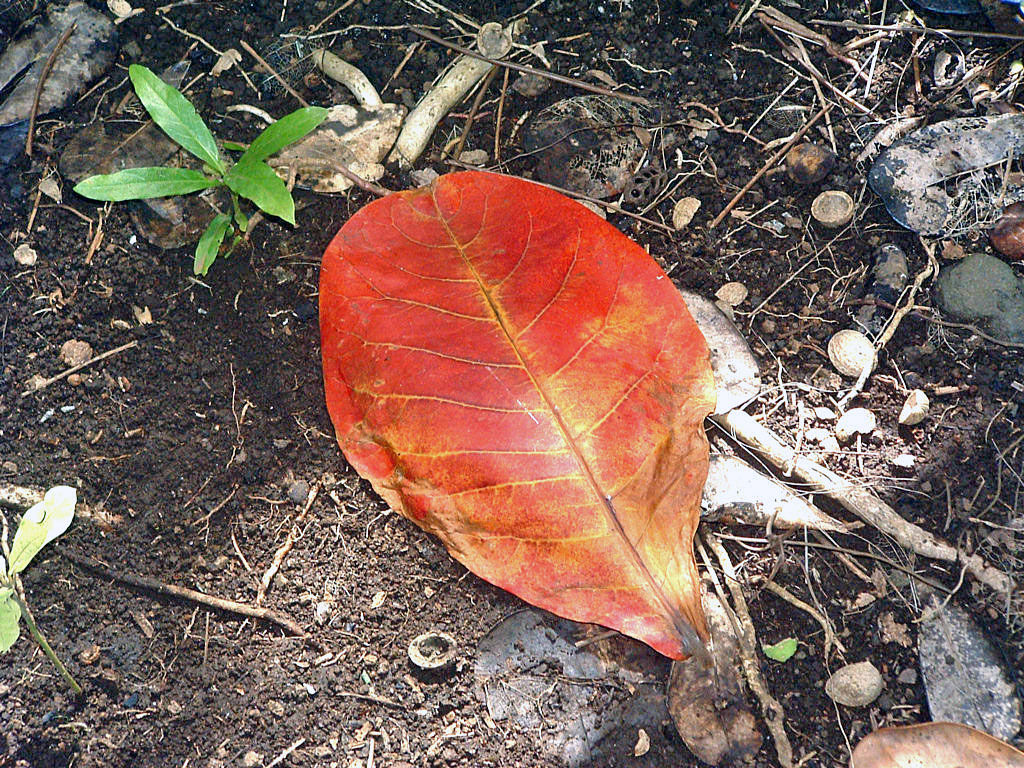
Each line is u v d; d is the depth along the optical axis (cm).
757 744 47
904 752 45
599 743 47
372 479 44
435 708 48
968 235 55
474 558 43
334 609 50
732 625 48
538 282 45
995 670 48
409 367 44
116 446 52
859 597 49
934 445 52
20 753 47
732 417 51
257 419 52
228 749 47
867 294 54
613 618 41
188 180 52
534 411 42
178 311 54
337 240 47
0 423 52
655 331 44
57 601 50
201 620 49
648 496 42
